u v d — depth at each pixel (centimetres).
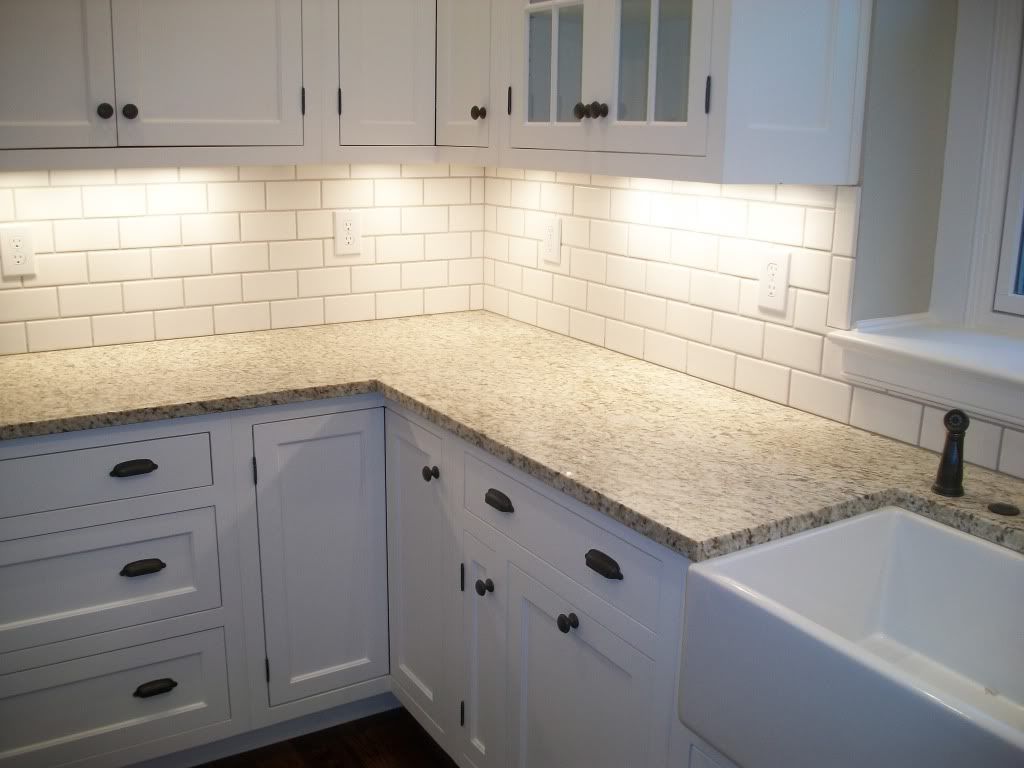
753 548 147
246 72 233
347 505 236
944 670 157
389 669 252
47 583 206
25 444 196
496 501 190
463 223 300
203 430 214
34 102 211
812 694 122
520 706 195
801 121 178
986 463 174
